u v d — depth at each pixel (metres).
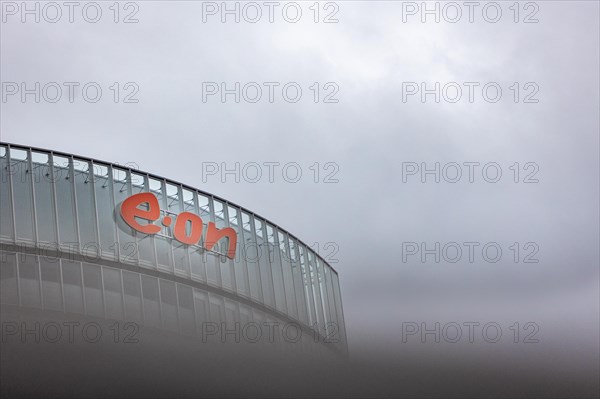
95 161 58.31
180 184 63.09
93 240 55.59
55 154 56.72
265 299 66.56
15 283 51.34
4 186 53.72
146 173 60.94
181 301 58.59
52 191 55.34
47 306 51.88
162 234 59.47
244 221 67.56
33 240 53.19
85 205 56.34
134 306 55.69
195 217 61.50
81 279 53.91
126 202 57.72
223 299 61.97
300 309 71.50
